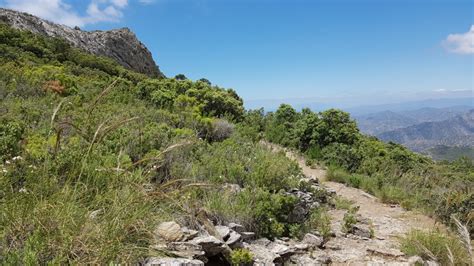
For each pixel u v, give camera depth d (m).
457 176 15.95
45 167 3.77
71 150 4.52
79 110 10.20
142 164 5.99
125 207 3.46
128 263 3.11
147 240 3.54
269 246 5.51
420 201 10.49
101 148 6.15
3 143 5.15
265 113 22.52
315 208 7.86
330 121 17.44
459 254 5.50
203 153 8.64
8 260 2.68
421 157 20.58
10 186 3.47
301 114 20.92
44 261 2.84
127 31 72.94
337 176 12.62
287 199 6.67
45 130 7.11
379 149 17.33
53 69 20.48
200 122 12.89
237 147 10.33
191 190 5.41
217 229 5.06
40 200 3.29
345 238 6.93
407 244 6.39
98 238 3.07
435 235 6.22
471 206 8.26
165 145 7.82
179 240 4.11
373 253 6.17
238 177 7.79
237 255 4.40
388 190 11.41
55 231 3.03
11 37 29.86
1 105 9.78
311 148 16.47
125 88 17.41
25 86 13.25
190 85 20.09
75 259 2.80
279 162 8.78
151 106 15.17
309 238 6.30
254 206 6.18
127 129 8.09
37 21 52.00
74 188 3.59
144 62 72.44
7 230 2.96
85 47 57.56
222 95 19.39
